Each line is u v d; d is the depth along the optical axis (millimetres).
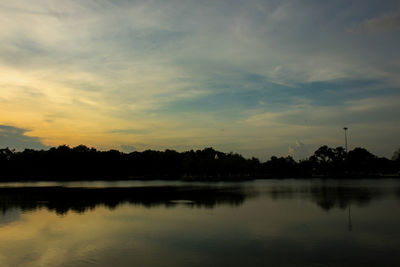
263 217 32750
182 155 193625
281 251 20094
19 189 81062
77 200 51062
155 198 53562
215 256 19188
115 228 27688
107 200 50844
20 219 32781
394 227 27266
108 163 182000
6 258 19375
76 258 19219
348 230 26125
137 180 150000
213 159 165375
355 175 173375
